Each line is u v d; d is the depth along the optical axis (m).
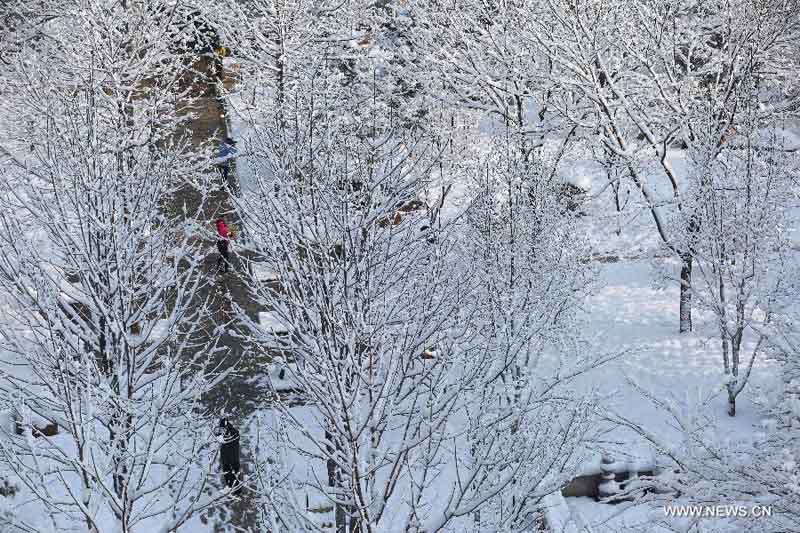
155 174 18.28
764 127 27.97
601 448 18.69
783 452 15.09
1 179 17.91
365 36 31.73
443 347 15.41
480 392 16.12
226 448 18.17
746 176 22.17
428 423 13.70
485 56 29.00
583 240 22.86
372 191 14.42
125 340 15.52
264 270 23.41
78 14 24.09
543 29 26.83
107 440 16.45
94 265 15.48
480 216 19.84
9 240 15.05
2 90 24.97
